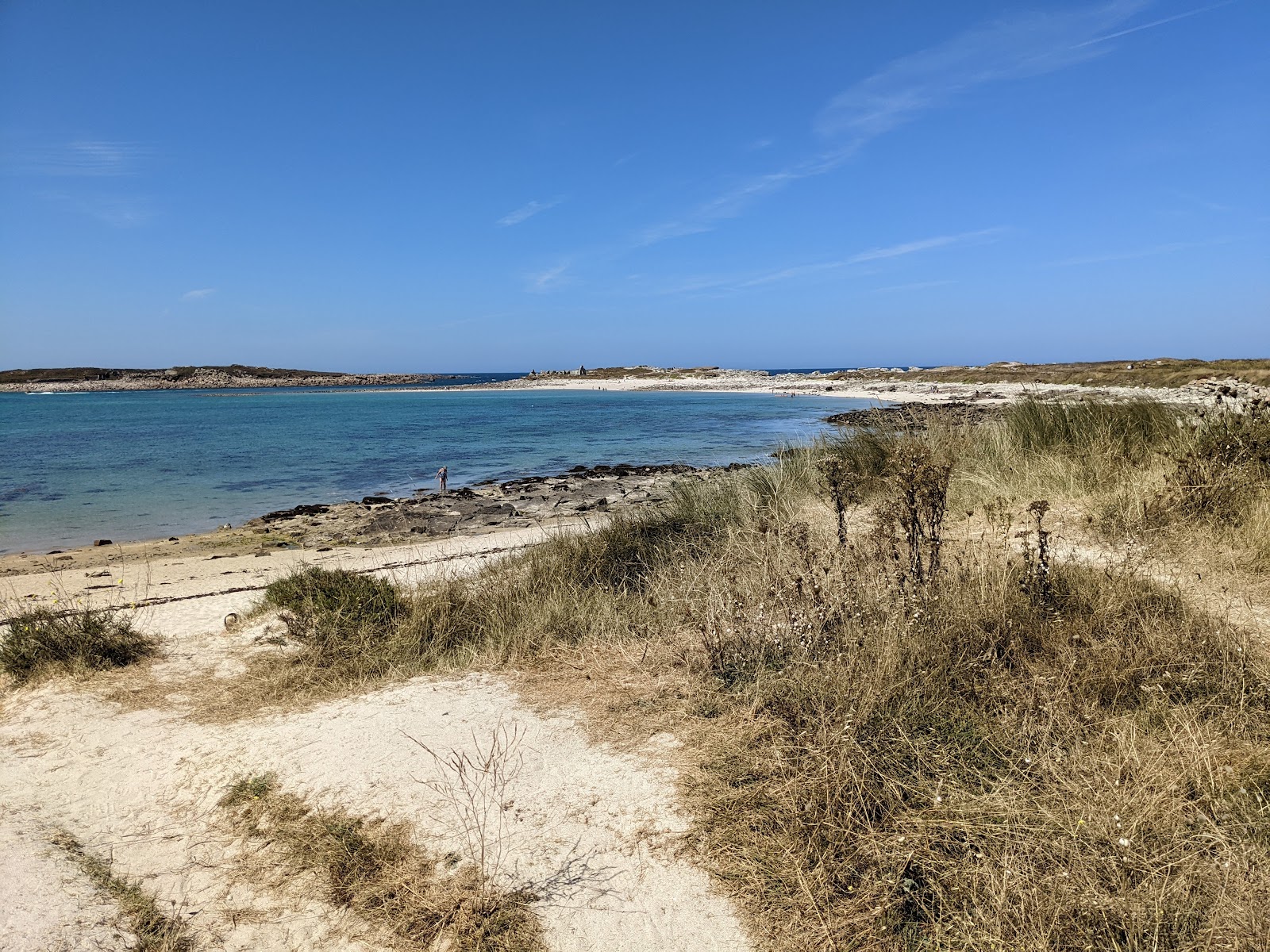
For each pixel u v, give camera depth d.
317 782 3.70
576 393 85.06
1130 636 4.02
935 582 4.77
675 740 3.80
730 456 24.25
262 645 5.79
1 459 24.77
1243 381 30.80
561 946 2.65
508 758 3.77
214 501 17.05
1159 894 2.43
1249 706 3.46
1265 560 5.09
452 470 22.06
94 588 8.84
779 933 2.62
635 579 6.43
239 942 2.81
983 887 2.62
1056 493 7.47
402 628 5.57
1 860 3.17
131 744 4.32
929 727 3.53
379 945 2.74
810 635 4.35
